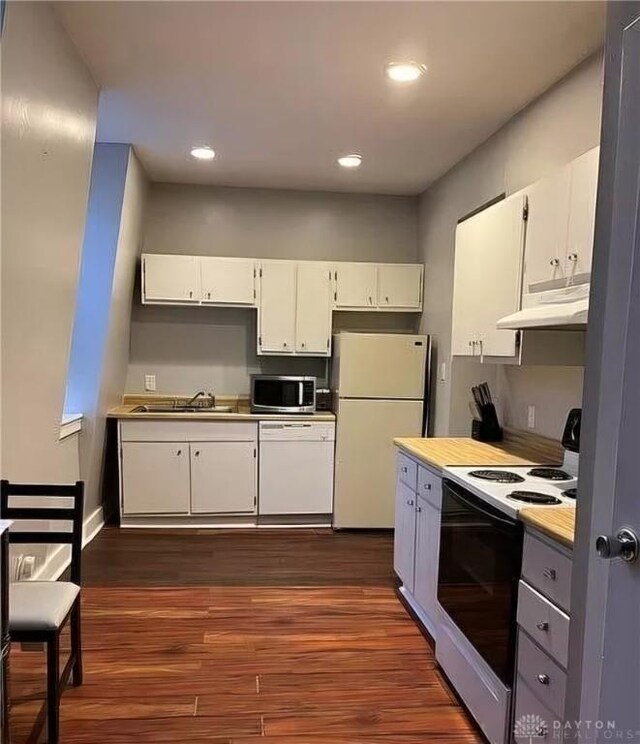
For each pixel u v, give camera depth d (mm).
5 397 2180
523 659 1769
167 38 2346
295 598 3113
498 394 3332
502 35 2264
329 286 4559
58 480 3088
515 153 3088
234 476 4281
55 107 2264
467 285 3000
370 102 2941
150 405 4703
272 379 4379
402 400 4309
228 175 4355
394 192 4777
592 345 1265
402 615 2936
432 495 2645
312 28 2244
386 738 2014
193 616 2875
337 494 4297
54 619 1812
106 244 3730
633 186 1112
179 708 2143
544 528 1631
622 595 1117
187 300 4430
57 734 1831
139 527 4246
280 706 2176
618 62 1181
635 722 1070
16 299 2121
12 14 1825
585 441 1290
